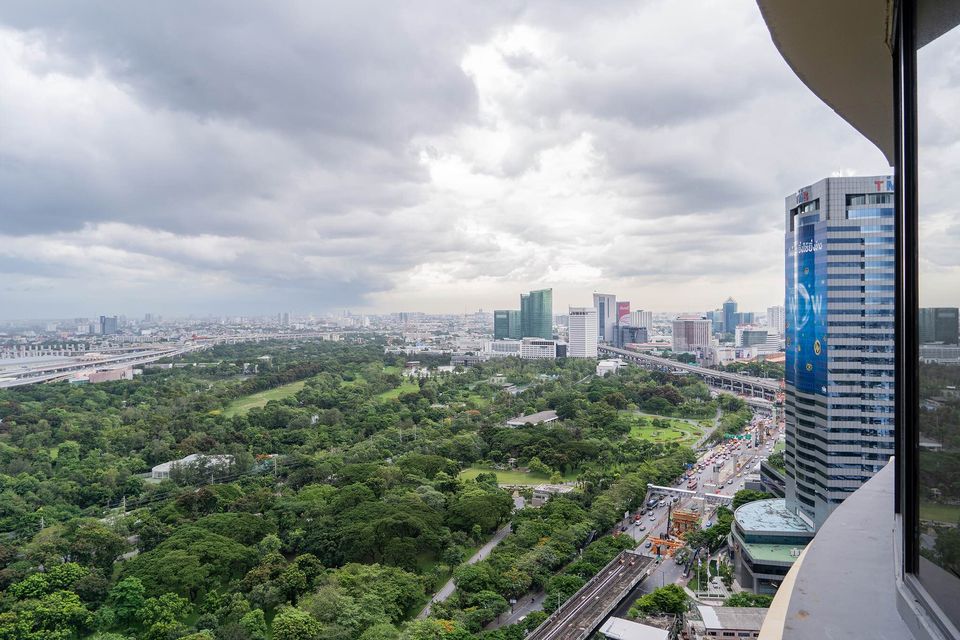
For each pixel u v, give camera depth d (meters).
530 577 79.44
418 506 97.75
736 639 67.00
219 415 179.38
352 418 183.12
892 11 9.70
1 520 98.12
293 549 89.12
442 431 167.25
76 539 83.38
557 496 111.75
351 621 65.50
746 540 88.69
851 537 10.98
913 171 8.17
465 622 68.38
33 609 65.75
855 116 16.28
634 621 70.94
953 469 6.62
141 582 72.25
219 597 72.88
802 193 96.69
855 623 7.91
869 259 88.38
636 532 107.06
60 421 171.38
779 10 11.64
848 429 89.06
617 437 173.62
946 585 6.71
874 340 88.12
